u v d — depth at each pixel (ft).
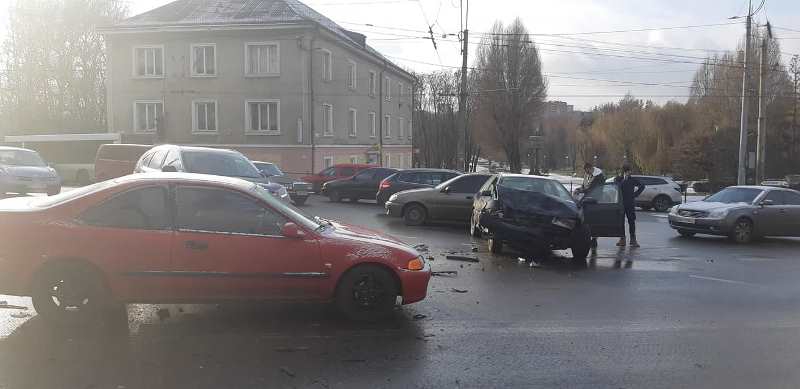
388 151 163.53
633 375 16.62
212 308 22.04
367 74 146.61
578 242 35.73
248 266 19.76
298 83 113.91
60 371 15.71
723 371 17.06
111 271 18.95
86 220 19.20
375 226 51.47
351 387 15.21
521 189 38.14
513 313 23.07
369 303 20.84
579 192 44.60
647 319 22.68
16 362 16.29
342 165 89.20
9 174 61.46
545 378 16.25
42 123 159.74
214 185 20.11
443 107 225.56
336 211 64.59
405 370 16.55
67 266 18.86
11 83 157.07
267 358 17.13
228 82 116.06
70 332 18.79
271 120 116.16
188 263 19.38
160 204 19.63
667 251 42.27
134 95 119.44
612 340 19.86
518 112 179.73
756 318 23.08
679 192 89.97
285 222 20.35
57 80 160.45
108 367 16.08
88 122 164.55
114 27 117.08
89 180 118.93
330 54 123.13
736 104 175.52
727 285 29.60
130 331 19.12
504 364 17.29
